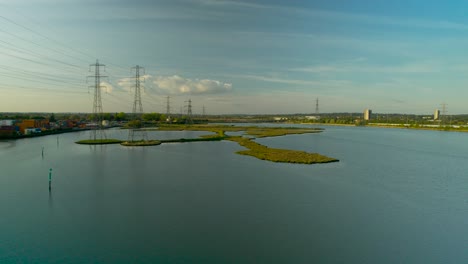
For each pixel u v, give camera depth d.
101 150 93.12
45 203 39.81
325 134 178.38
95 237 29.94
